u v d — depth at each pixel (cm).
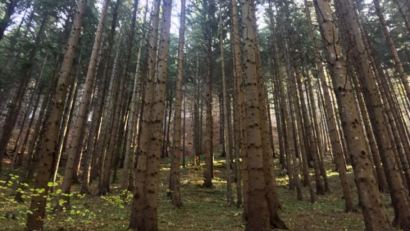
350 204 1102
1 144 1772
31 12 1730
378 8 1199
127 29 1798
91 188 1688
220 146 3612
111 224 827
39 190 597
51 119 626
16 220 809
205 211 1142
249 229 578
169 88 2572
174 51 2284
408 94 1070
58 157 1156
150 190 683
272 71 2136
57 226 768
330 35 484
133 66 1886
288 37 1599
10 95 2436
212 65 1944
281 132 2592
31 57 1706
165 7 820
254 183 602
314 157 1647
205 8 1730
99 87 1864
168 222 902
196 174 2281
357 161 415
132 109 1423
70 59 676
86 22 1416
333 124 1244
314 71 2097
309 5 1488
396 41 1511
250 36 701
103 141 1714
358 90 1173
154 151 707
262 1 1556
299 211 1115
